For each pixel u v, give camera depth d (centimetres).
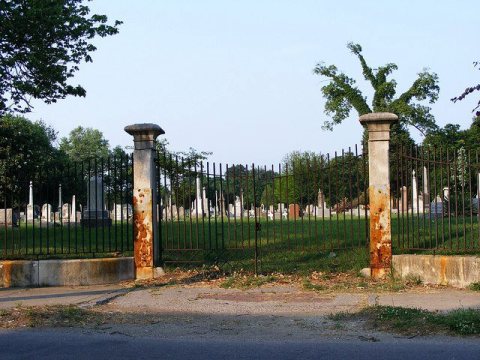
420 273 1113
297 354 636
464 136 3791
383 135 1159
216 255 1359
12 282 1217
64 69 1842
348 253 1298
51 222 2673
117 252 1320
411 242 1298
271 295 1028
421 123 4719
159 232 1287
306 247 1364
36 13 1702
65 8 1838
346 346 670
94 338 736
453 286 1061
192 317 866
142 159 1245
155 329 789
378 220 1158
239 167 1264
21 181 1338
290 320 829
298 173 1356
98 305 968
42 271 1217
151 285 1166
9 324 816
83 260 1221
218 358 625
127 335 753
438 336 705
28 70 1844
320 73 4988
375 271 1154
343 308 895
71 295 1080
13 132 4594
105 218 2081
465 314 761
